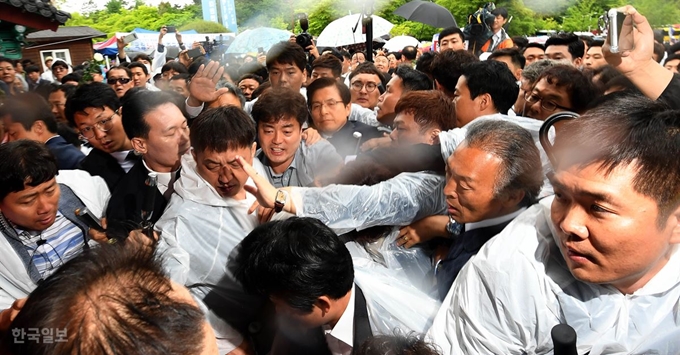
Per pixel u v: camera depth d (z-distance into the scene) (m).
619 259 0.75
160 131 1.60
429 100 1.52
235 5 6.02
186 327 0.55
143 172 1.69
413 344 0.86
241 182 1.35
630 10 1.29
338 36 4.94
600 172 0.73
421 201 1.29
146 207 1.59
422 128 1.50
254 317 1.32
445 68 2.50
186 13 12.72
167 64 4.21
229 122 1.29
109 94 2.07
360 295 1.14
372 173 1.39
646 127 0.72
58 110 3.23
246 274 1.07
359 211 1.26
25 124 2.16
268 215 1.36
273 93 1.81
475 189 1.08
